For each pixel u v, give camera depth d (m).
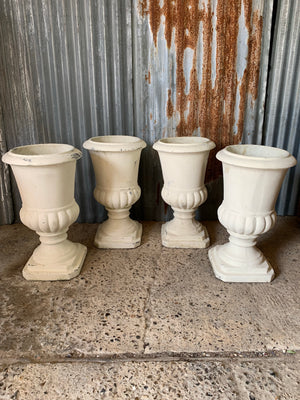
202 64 2.74
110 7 2.58
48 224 2.17
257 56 2.74
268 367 1.60
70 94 2.77
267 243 2.75
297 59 2.79
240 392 1.48
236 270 2.24
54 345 1.73
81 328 1.83
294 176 3.13
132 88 2.80
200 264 2.45
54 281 2.25
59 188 2.12
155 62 2.73
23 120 2.81
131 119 2.88
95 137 2.68
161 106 2.85
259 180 2.01
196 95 2.82
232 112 2.88
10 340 1.76
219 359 1.65
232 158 2.05
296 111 2.93
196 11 2.61
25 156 2.01
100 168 2.53
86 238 2.84
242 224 2.13
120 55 2.70
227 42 2.70
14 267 2.42
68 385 1.51
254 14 2.63
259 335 1.78
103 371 1.58
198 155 2.45
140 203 3.12
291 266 2.42
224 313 1.94
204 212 3.17
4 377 1.55
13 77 2.68
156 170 3.02
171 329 1.82
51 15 2.56
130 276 2.30
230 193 2.17
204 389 1.49
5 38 2.59
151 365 1.61
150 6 2.59
